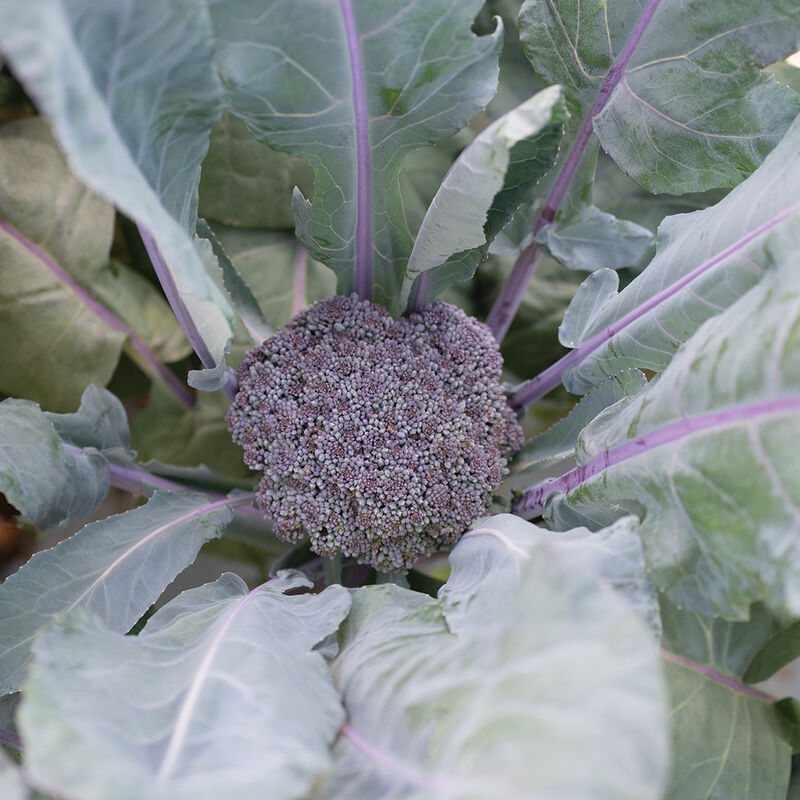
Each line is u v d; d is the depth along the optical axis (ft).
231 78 0.94
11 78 1.35
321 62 0.97
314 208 1.12
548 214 1.34
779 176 0.95
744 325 0.86
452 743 0.72
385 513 1.12
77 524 1.21
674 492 0.89
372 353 1.16
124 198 0.73
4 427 1.08
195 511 1.19
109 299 1.46
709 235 1.03
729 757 1.08
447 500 1.15
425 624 0.92
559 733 0.61
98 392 1.27
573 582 0.71
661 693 0.63
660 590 0.89
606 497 0.99
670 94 1.14
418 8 0.95
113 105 0.78
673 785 1.06
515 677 0.69
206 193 1.46
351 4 0.93
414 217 1.53
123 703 0.79
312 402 1.14
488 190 0.93
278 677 0.85
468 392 1.19
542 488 1.18
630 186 1.54
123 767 0.69
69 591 1.06
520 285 1.43
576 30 1.16
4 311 1.39
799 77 1.42
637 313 1.11
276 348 1.17
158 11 0.77
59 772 0.66
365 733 0.83
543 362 1.60
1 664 1.00
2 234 1.37
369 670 0.89
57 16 0.61
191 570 1.55
